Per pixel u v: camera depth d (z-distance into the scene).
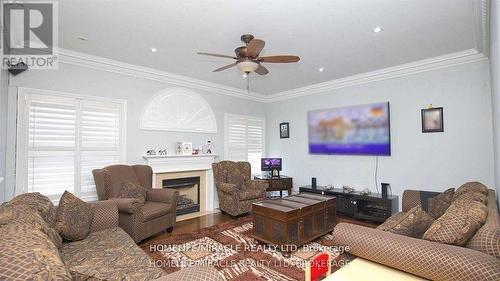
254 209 3.10
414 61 3.74
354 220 4.11
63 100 3.31
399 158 4.02
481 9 2.22
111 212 2.50
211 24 2.57
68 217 2.05
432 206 2.81
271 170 5.46
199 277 1.11
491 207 1.82
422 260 1.25
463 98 3.44
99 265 1.64
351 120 4.54
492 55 2.45
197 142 4.78
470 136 3.38
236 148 5.49
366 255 1.47
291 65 3.88
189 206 4.47
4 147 2.82
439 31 2.76
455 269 1.16
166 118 4.34
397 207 3.93
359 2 2.19
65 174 3.32
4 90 2.76
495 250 1.20
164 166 4.18
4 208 1.63
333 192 4.36
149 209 3.13
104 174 3.20
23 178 3.01
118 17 2.43
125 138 3.85
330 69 4.09
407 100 3.93
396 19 2.49
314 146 5.10
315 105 5.16
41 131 3.15
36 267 0.86
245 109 5.70
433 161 3.68
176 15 2.39
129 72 3.89
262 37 2.88
